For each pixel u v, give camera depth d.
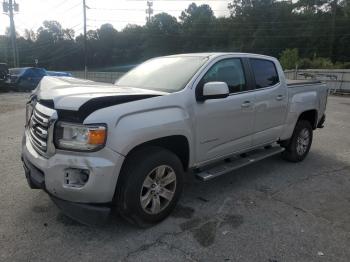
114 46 81.38
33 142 3.69
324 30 64.94
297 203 4.43
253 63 5.07
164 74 4.45
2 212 3.93
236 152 4.78
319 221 3.95
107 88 3.76
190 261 3.13
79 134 3.14
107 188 3.23
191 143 3.98
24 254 3.16
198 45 76.00
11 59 59.84
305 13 69.62
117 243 3.38
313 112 6.48
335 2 66.00
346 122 10.85
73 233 3.54
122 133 3.24
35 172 3.50
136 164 3.45
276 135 5.53
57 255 3.16
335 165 6.14
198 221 3.87
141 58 78.94
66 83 4.00
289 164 6.12
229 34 74.69
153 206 3.66
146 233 3.58
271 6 71.44
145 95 3.54
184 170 4.16
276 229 3.73
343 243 3.49
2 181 4.85
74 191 3.20
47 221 3.76
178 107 3.79
